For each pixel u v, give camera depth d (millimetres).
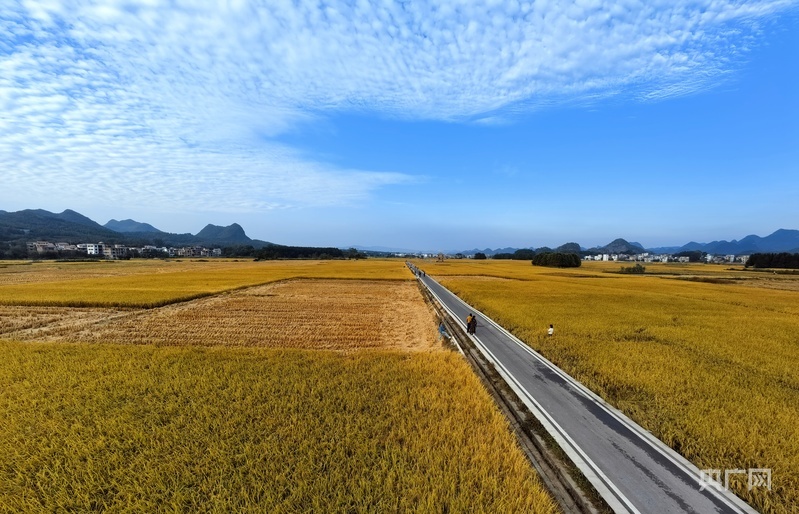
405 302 39281
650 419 11672
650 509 7543
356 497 7637
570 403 12891
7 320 26906
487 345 20953
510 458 9156
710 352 19453
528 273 86062
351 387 13672
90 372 14992
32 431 10305
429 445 9680
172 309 32562
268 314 30984
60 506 7430
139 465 8742
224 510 7207
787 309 35281
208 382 13914
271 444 9516
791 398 13352
